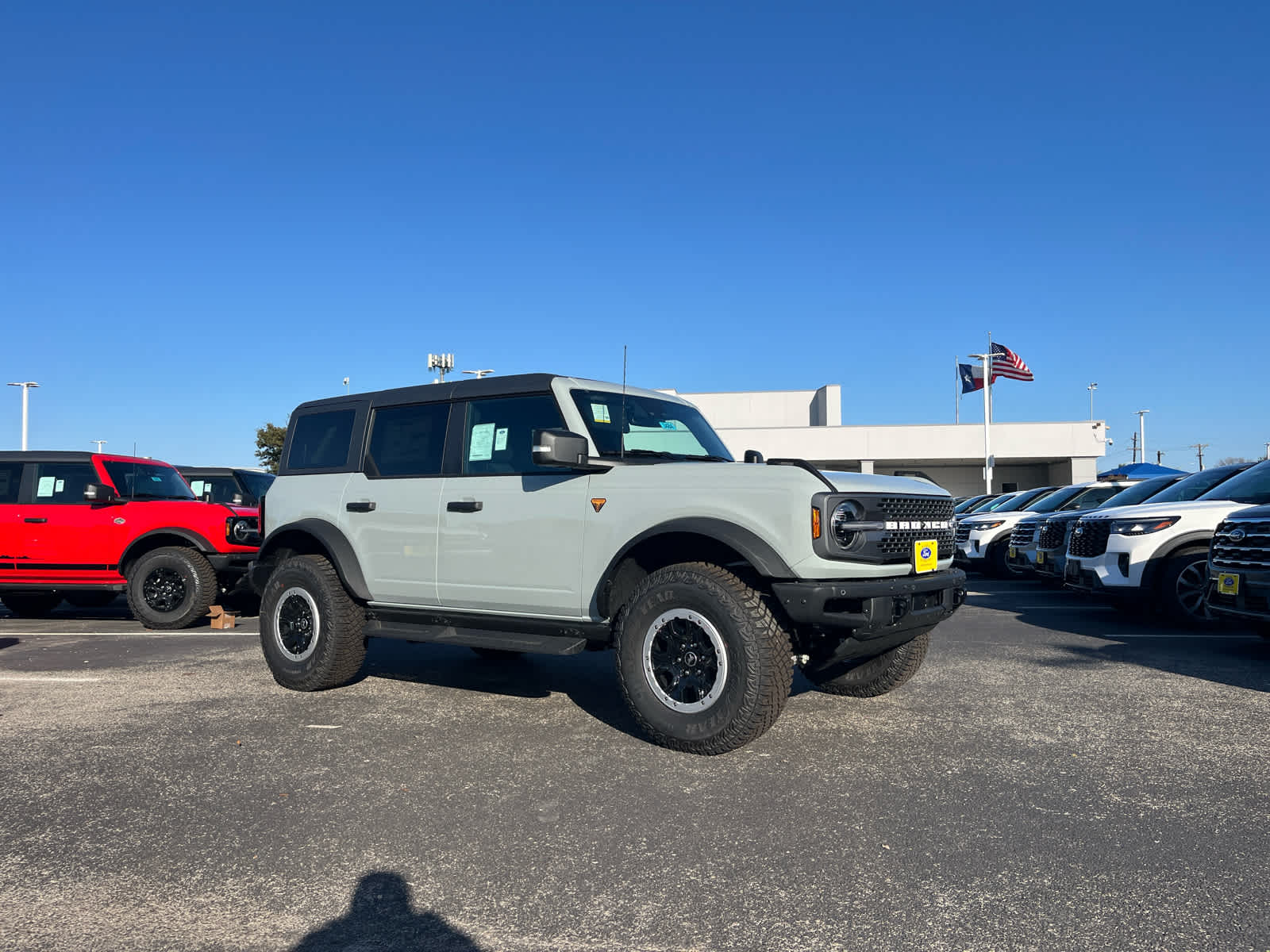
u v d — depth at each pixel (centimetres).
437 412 578
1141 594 871
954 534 526
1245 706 543
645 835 339
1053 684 609
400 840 337
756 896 288
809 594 419
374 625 584
